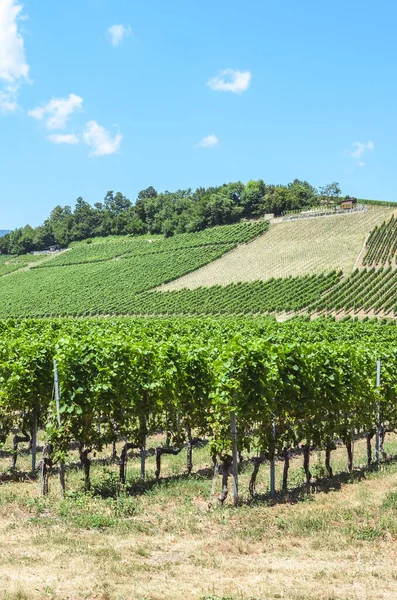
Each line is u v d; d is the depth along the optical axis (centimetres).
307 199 17062
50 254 17450
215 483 1562
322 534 1141
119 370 1591
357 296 7488
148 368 1762
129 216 18938
